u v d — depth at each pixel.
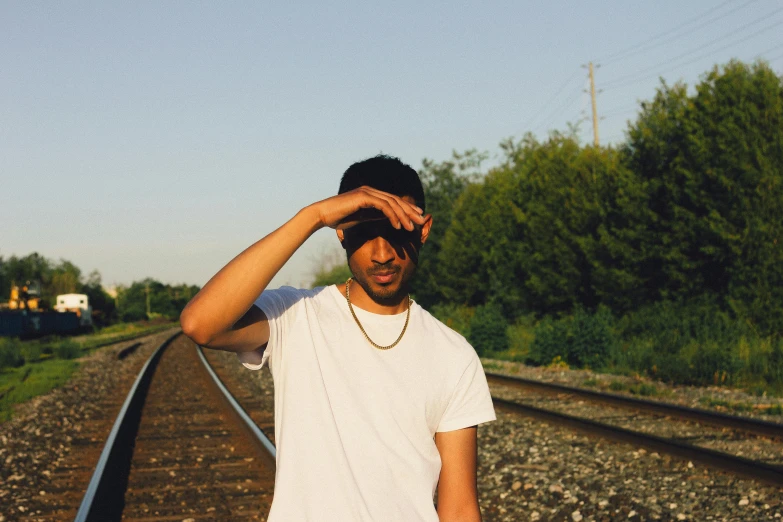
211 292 1.61
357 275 1.89
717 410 11.10
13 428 10.95
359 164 1.99
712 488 6.27
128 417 10.70
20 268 112.38
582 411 10.95
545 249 27.62
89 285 115.56
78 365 24.62
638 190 21.38
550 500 6.01
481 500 6.20
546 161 29.89
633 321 20.75
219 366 21.72
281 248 1.65
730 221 18.38
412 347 1.91
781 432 8.20
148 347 36.00
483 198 35.25
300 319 1.89
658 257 21.12
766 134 18.27
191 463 7.89
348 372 1.84
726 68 19.39
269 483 6.91
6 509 6.34
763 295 17.53
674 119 21.19
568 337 18.97
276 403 1.90
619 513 5.60
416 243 1.91
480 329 24.30
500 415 10.41
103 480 6.70
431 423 1.89
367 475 1.76
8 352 25.72
